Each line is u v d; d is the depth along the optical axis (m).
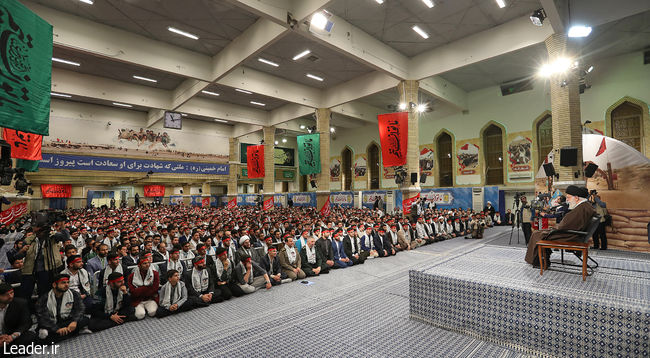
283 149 31.22
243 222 10.41
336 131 27.47
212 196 34.84
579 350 2.70
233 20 10.92
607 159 8.48
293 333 3.74
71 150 20.25
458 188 17.38
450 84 17.28
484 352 3.02
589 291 2.93
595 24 8.21
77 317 3.84
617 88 13.99
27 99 4.50
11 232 10.77
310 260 6.74
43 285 4.68
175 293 4.61
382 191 19.84
